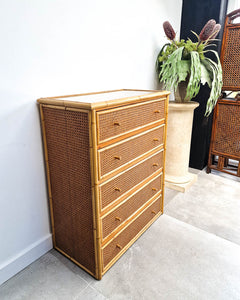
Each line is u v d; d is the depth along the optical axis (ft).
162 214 6.09
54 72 4.19
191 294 3.86
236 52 7.10
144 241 5.10
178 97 6.96
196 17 7.52
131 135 4.22
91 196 3.72
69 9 4.17
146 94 4.43
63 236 4.60
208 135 8.65
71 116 3.52
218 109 7.78
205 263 4.49
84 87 4.86
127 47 5.81
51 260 4.64
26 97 3.85
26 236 4.42
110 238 4.22
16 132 3.85
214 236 5.24
